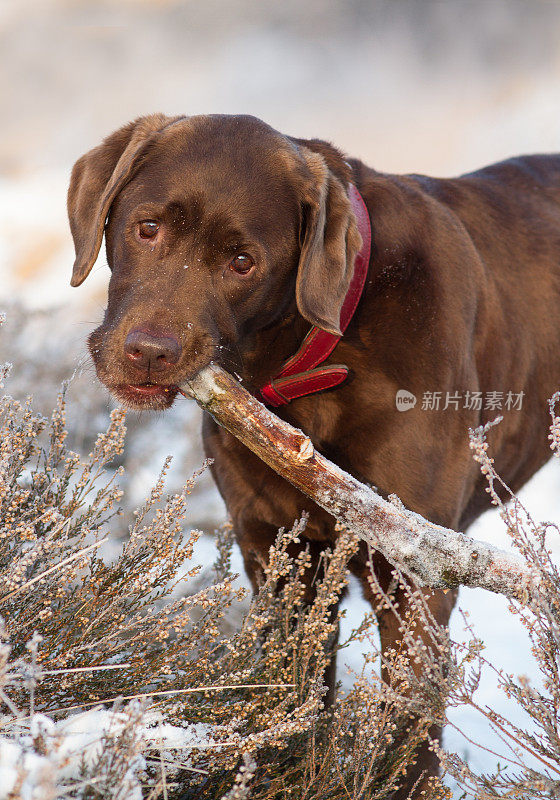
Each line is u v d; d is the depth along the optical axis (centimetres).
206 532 917
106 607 458
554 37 3694
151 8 4597
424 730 455
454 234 606
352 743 471
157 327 464
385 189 581
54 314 1159
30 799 325
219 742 425
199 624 477
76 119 3644
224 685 453
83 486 494
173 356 460
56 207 2102
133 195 505
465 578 435
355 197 547
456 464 578
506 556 432
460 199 661
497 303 635
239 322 505
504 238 667
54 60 4131
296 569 538
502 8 3897
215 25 4431
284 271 516
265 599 499
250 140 514
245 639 471
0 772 334
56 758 341
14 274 1869
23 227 1995
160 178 499
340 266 503
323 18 4353
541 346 677
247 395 464
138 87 3978
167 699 444
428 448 553
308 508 557
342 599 600
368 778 432
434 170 2752
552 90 2516
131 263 496
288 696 449
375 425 543
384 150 2978
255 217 495
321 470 448
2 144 3359
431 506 563
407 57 3928
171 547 473
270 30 4400
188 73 4103
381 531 441
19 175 2702
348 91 3722
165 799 374
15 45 4266
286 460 452
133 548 473
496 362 631
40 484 494
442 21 4075
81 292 1636
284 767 470
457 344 572
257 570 605
